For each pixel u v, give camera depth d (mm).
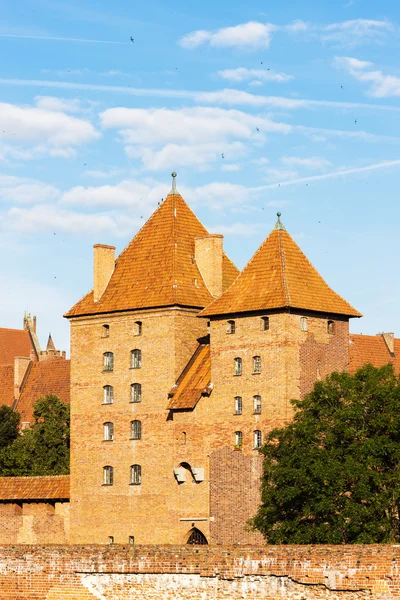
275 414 170750
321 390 150750
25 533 193625
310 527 142375
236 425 174375
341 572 96938
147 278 190000
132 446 186125
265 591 99938
